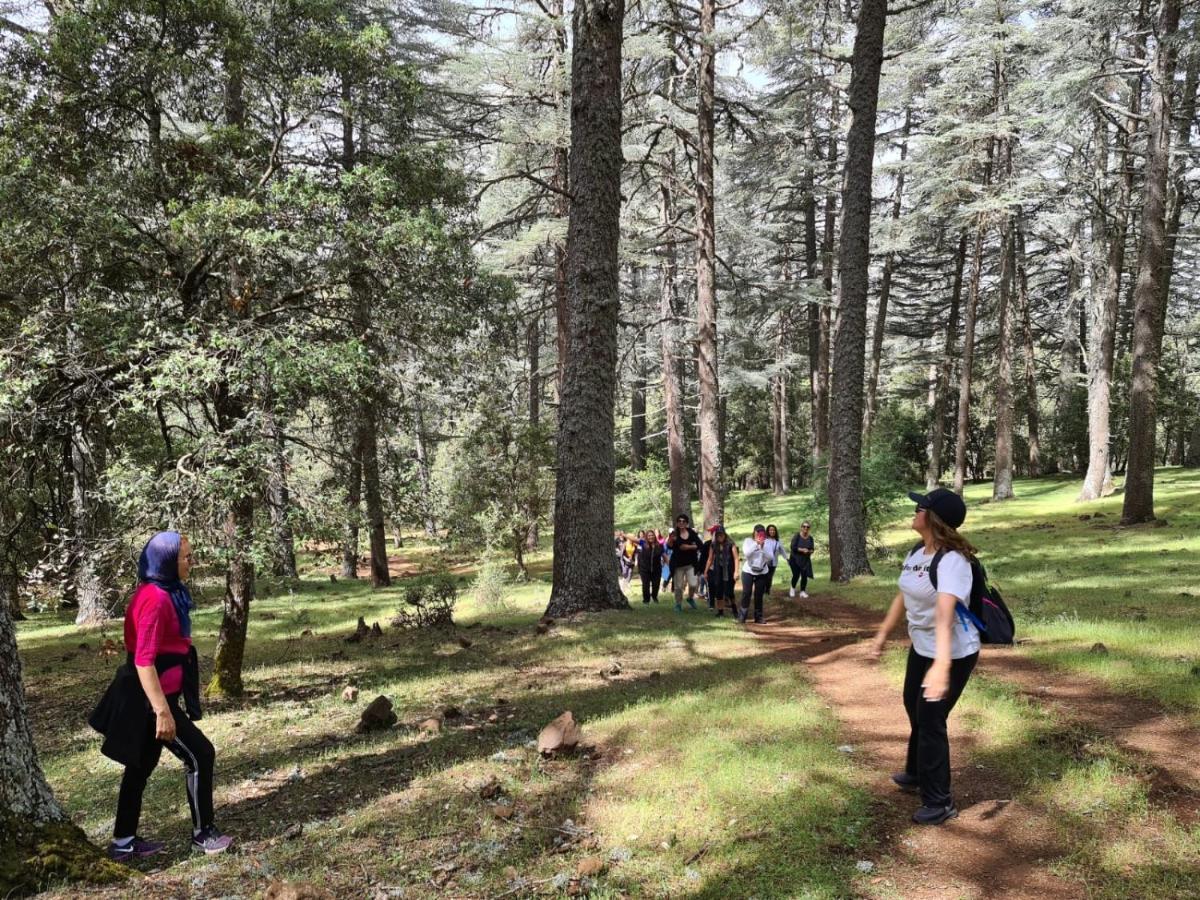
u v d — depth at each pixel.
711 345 22.70
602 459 11.45
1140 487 21.38
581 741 5.41
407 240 8.76
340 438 9.77
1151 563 14.65
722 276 28.39
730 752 4.88
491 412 22.31
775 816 3.90
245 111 10.26
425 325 9.70
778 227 30.62
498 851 3.73
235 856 3.85
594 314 11.32
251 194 8.90
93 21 8.45
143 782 4.00
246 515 8.27
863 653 8.24
